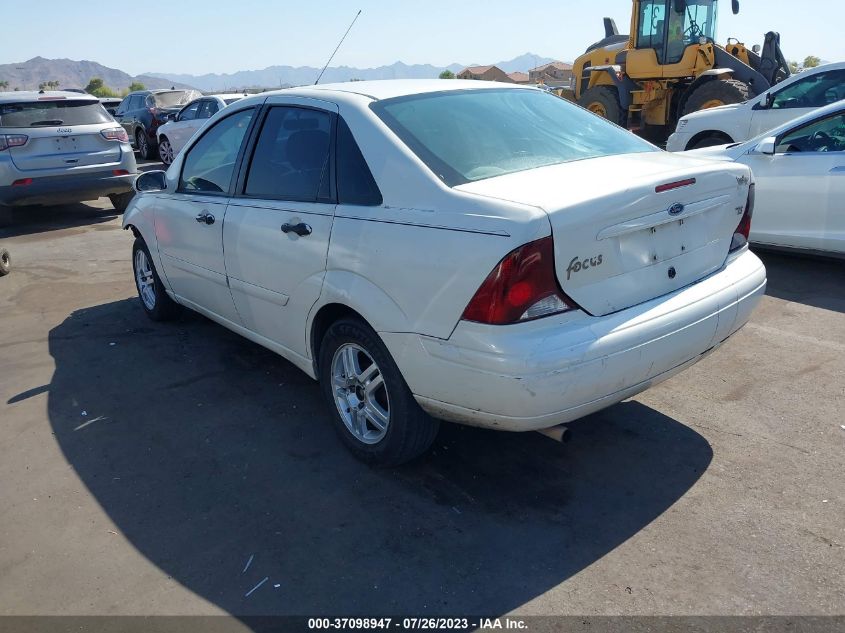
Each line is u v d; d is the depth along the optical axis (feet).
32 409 14.34
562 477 11.21
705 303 10.29
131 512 10.79
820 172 19.81
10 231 32.50
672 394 13.71
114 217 35.17
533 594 8.75
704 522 9.93
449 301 9.29
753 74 42.32
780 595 8.52
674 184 9.91
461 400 9.59
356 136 11.14
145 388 15.10
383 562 9.45
